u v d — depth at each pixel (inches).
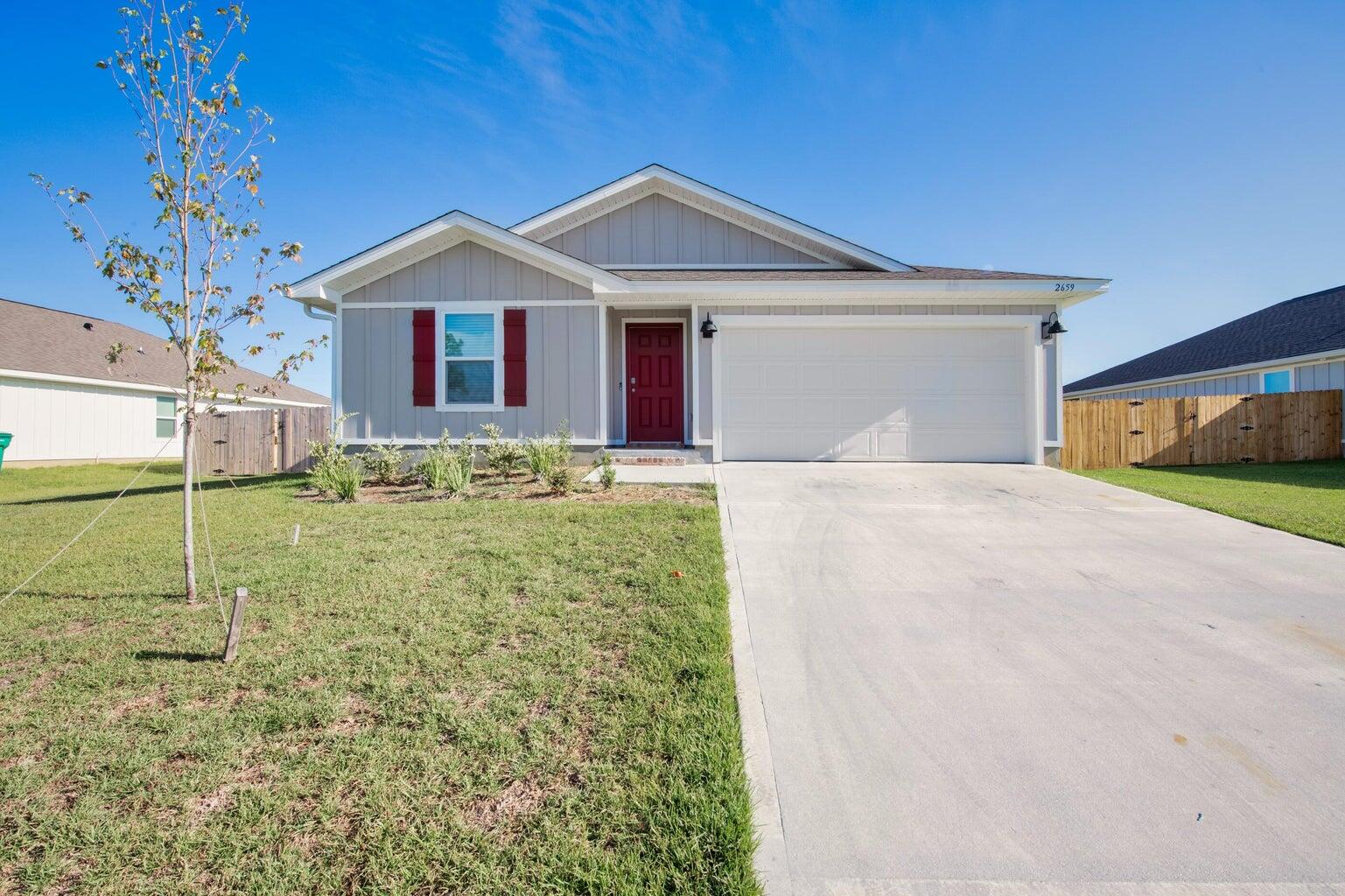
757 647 129.5
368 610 142.5
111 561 187.2
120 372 729.0
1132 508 258.8
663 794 79.2
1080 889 67.4
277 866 67.9
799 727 99.8
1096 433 467.2
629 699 102.9
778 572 177.3
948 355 378.6
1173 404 473.7
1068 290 361.1
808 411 379.9
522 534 209.0
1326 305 647.1
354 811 76.7
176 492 355.3
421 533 212.5
